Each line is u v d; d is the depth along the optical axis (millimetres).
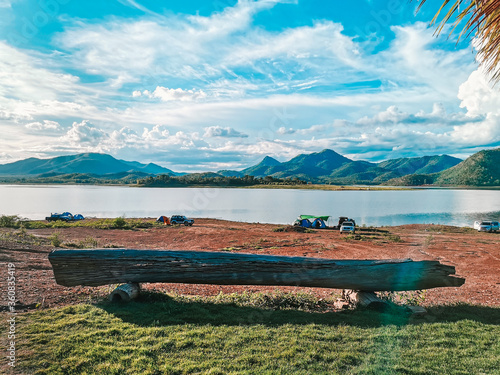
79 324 5535
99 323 5656
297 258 7496
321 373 4215
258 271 7273
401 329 5820
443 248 19453
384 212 65875
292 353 4746
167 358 4527
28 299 6633
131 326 5570
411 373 4270
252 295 8109
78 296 7215
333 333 5559
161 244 24094
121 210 72438
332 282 7254
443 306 7504
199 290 9195
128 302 6957
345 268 7262
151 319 5977
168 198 117750
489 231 34312
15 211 65125
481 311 7129
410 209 72500
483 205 81625
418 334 5629
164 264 7137
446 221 49406
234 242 25766
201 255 7324
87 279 6953
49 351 4523
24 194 135625
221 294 8172
